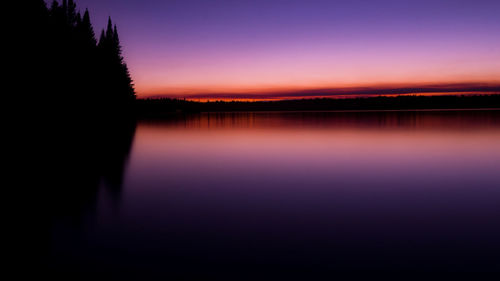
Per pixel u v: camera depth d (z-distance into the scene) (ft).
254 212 11.35
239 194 13.98
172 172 19.44
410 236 9.00
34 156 25.18
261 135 46.16
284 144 34.63
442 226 9.79
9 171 19.02
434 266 7.19
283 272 6.97
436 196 13.43
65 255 7.74
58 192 14.17
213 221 10.37
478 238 8.79
